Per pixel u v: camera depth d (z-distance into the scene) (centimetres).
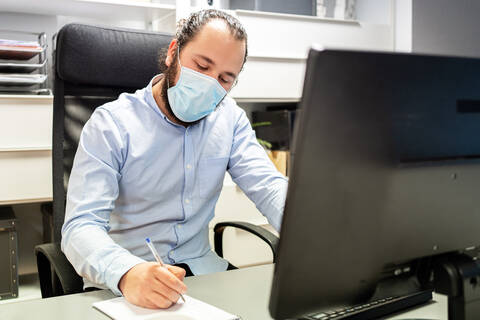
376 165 54
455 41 264
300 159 50
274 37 239
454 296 64
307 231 52
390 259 58
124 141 125
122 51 150
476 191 63
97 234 102
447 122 58
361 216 54
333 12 272
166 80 126
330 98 50
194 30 119
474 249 67
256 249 226
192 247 137
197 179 136
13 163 194
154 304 82
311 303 55
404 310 79
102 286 118
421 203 58
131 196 128
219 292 92
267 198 132
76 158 121
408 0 262
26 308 84
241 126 146
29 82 196
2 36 218
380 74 52
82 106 147
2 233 192
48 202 230
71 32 143
